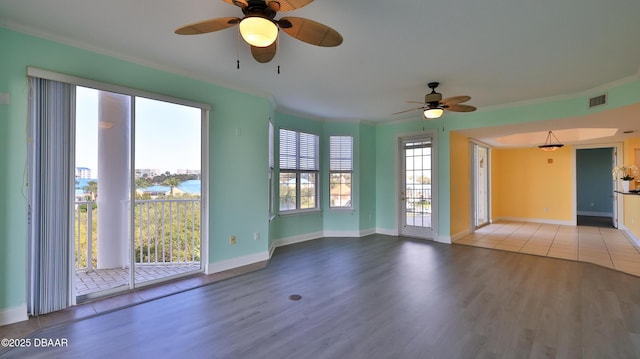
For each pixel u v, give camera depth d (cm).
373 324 262
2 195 257
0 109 255
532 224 833
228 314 281
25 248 268
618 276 388
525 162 895
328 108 548
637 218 583
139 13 243
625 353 217
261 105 452
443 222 598
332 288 347
